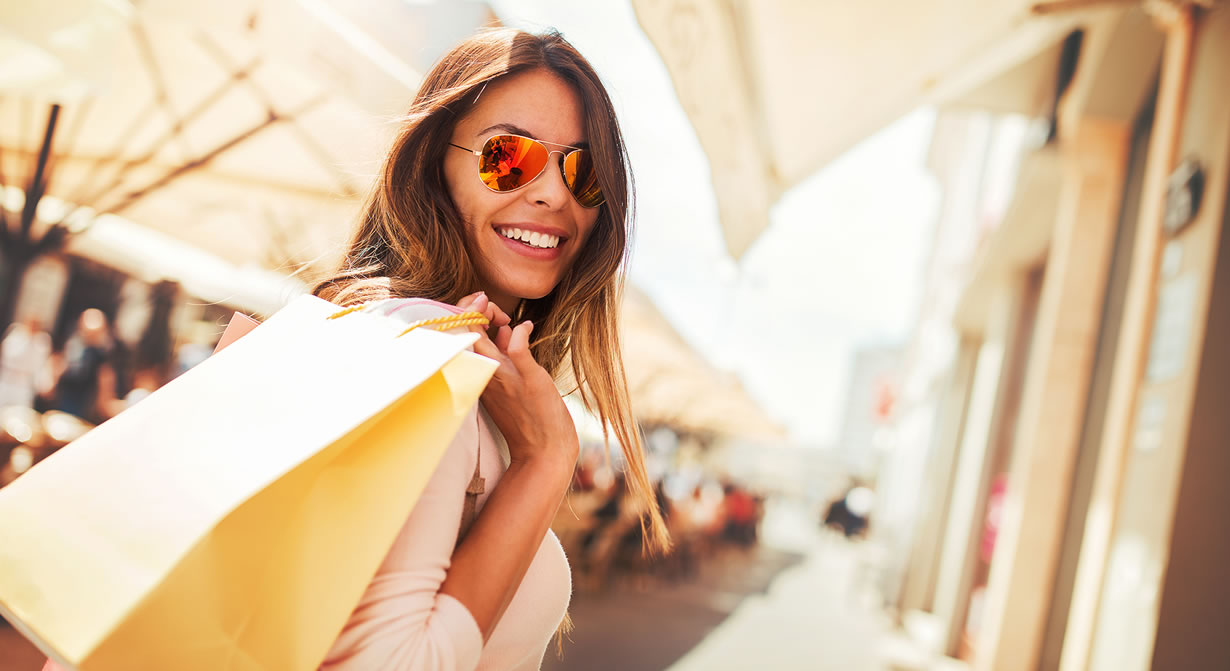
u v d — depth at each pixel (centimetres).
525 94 124
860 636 1014
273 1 267
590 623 786
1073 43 660
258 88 312
